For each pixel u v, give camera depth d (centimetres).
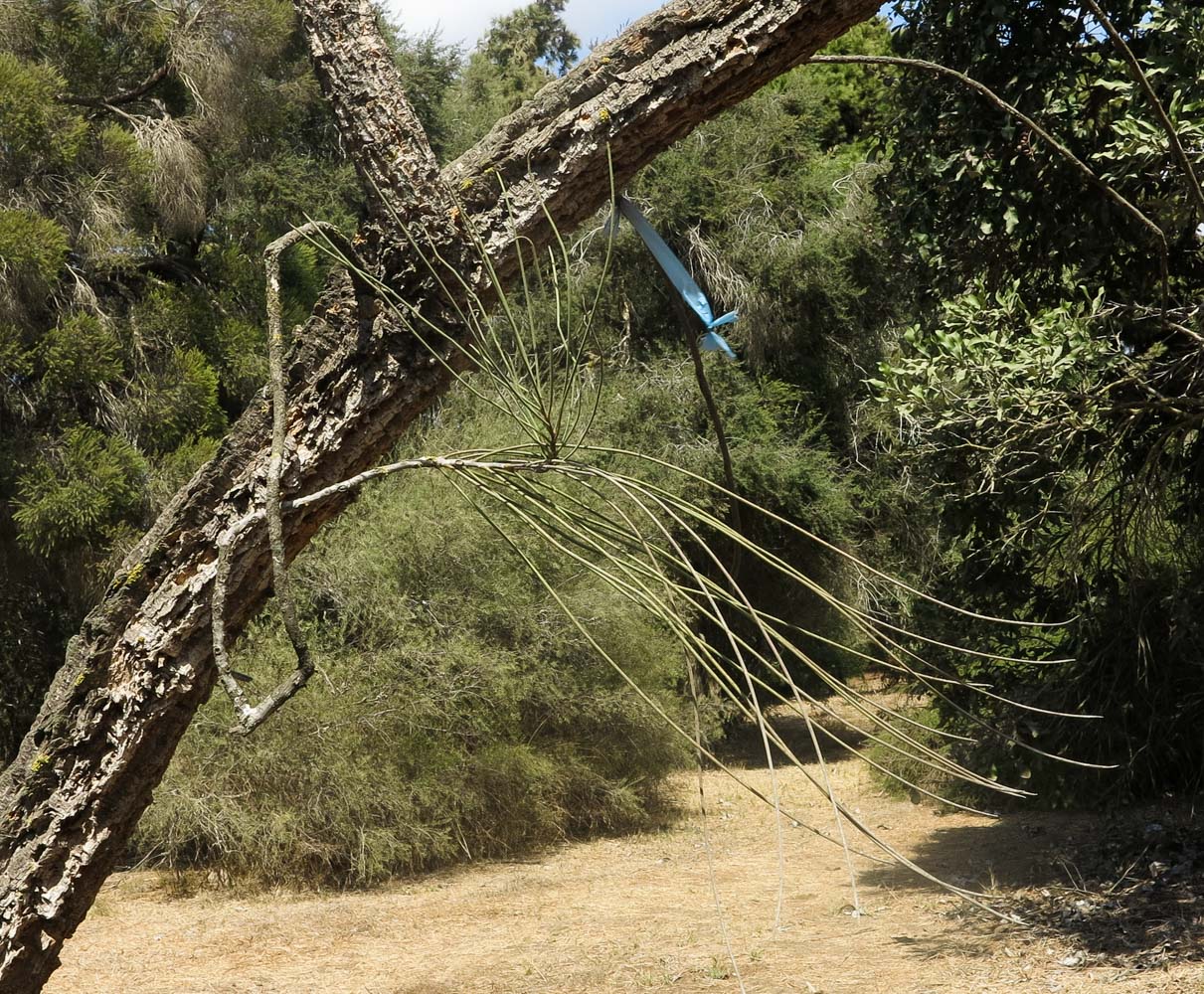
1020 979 537
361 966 675
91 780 212
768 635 136
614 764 1065
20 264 899
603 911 775
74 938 761
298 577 961
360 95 194
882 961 593
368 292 196
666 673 1095
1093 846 763
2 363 944
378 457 205
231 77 1121
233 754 903
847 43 2130
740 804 1129
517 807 991
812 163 1580
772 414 1434
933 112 570
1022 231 566
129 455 987
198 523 203
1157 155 464
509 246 194
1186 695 761
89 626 210
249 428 201
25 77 965
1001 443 553
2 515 985
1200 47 455
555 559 976
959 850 835
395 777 913
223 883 896
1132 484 612
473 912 798
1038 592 726
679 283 185
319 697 902
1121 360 545
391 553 979
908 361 569
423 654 939
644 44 196
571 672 1026
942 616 742
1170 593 718
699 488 1252
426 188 192
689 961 627
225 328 1141
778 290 1462
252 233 1243
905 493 1364
